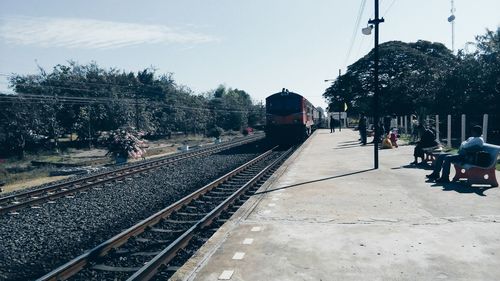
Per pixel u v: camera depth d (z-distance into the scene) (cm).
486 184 953
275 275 456
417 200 822
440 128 2923
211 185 1196
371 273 452
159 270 533
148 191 1257
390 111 4531
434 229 609
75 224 863
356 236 591
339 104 7125
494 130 2462
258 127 7888
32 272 593
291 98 2809
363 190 961
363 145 2397
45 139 3538
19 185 1639
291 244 567
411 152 1877
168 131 5366
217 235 630
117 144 2361
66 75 4603
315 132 4547
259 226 672
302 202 855
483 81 2680
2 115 3109
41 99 3438
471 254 498
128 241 690
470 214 689
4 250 700
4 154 3103
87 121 3912
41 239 758
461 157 1009
